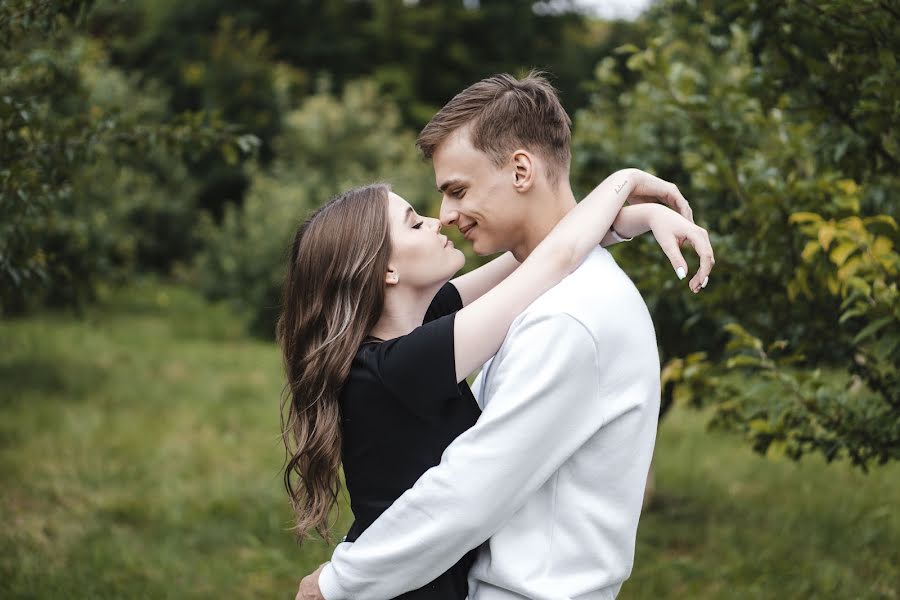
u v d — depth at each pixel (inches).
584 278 56.9
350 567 56.2
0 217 116.5
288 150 572.4
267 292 460.1
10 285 125.6
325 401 58.7
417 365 55.8
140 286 498.9
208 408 284.7
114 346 393.7
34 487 198.1
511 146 59.5
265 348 426.9
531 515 55.9
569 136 62.7
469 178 60.4
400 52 840.3
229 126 126.9
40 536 169.6
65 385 302.8
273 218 477.1
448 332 55.8
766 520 186.2
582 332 54.1
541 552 55.5
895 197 115.1
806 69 104.7
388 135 594.9
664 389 184.9
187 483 209.8
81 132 118.0
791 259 111.1
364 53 839.1
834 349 118.5
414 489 54.4
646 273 124.2
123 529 178.5
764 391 101.0
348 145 568.1
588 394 54.6
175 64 706.8
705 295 117.3
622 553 56.9
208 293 498.9
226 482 208.4
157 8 735.1
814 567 155.9
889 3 90.4
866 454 102.6
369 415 57.7
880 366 111.0
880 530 173.6
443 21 831.7
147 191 581.0
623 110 212.2
